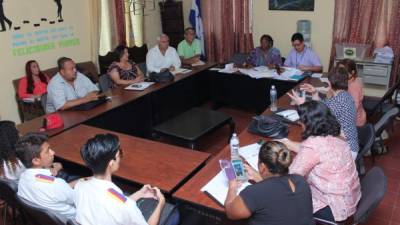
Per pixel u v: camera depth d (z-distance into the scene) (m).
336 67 2.70
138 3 5.66
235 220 1.74
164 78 4.15
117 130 3.53
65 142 2.64
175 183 2.01
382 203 2.86
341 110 2.35
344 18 4.91
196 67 4.79
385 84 4.60
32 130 2.87
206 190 1.89
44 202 1.82
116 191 1.60
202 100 4.96
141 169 2.18
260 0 5.47
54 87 3.38
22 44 4.41
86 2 5.07
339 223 1.88
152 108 4.00
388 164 3.42
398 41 4.64
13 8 4.25
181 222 1.97
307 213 1.54
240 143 2.42
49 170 1.94
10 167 2.07
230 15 5.72
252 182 1.86
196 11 5.85
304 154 1.86
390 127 3.98
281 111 2.92
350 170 1.90
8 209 2.57
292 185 1.54
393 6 4.56
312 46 5.33
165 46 4.72
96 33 5.20
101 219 1.55
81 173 2.59
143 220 1.62
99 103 3.42
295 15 5.29
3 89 4.32
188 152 2.39
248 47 5.78
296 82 3.96
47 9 4.61
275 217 1.49
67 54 4.95
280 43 5.54
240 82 4.66
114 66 4.28
